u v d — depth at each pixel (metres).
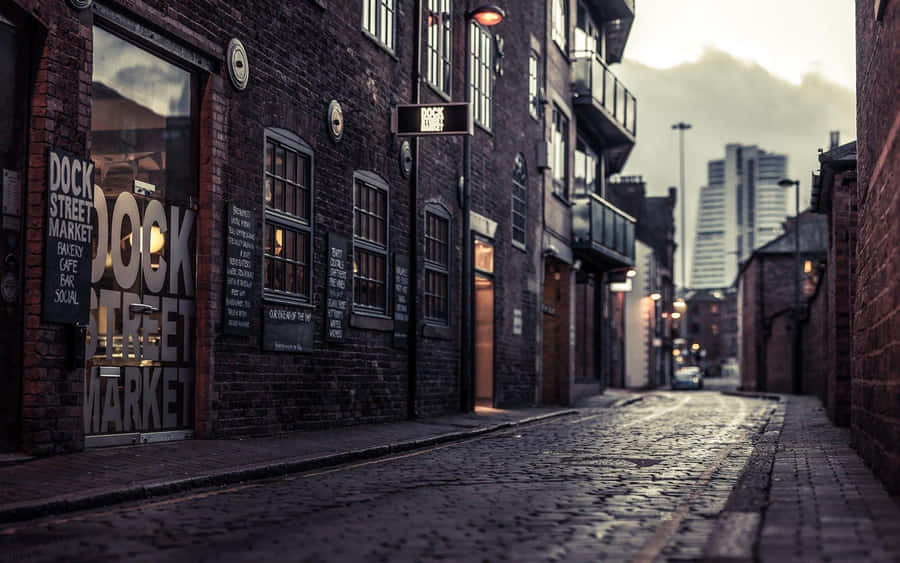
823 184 22.72
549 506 8.21
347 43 16.48
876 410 9.90
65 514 7.71
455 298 21.66
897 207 7.91
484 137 23.56
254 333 13.59
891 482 8.46
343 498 8.73
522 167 26.62
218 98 12.88
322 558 5.99
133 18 11.34
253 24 13.66
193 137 12.66
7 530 6.99
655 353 72.88
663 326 81.25
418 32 19.45
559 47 30.06
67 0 10.29
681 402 36.44
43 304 9.86
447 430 16.67
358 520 7.46
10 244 9.76
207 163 12.69
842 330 19.67
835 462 11.61
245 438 13.20
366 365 17.19
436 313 20.84
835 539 6.27
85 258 10.45
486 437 16.66
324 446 12.80
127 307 11.35
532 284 27.22
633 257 36.38
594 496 8.85
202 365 12.52
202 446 11.77
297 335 14.69
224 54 12.95
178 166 12.35
